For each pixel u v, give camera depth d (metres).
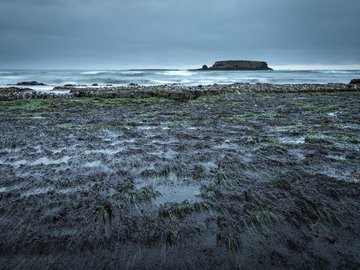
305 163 7.01
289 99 23.33
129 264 3.43
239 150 8.29
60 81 60.66
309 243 3.83
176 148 8.48
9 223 4.29
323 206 4.71
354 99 22.88
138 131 11.06
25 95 24.02
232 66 199.75
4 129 11.29
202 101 22.44
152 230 4.09
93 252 3.65
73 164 6.95
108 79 66.88
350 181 5.84
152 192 5.32
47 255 3.62
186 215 4.56
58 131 10.95
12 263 3.49
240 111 16.70
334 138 9.77
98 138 9.77
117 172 6.36
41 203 4.86
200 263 3.45
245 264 3.44
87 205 4.80
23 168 6.64
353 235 3.98
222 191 5.43
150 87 33.91
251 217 4.44
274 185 5.65
